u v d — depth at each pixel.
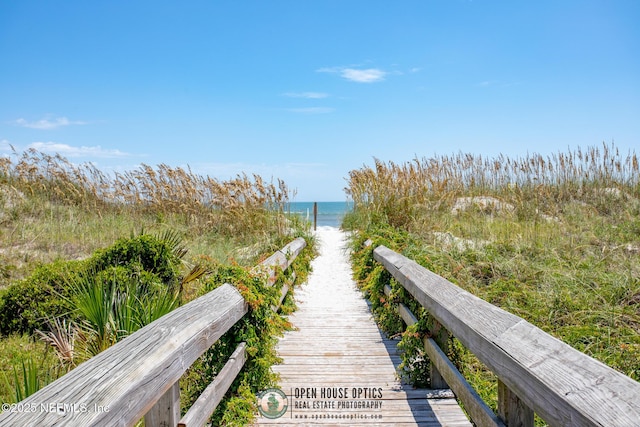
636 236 8.84
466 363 4.30
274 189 11.45
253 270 4.35
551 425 1.73
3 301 5.70
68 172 13.19
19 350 5.05
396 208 10.91
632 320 5.03
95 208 12.72
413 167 12.89
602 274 6.33
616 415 1.43
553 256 7.45
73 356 4.39
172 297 4.95
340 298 7.46
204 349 2.65
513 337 2.25
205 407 2.66
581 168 13.53
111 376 1.78
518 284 6.39
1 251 8.88
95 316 4.42
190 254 8.70
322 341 5.26
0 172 13.10
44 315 5.47
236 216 11.16
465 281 6.58
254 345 3.79
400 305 4.98
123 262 6.27
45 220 11.09
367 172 12.54
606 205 11.95
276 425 3.36
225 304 3.29
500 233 9.29
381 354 4.83
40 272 6.02
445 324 3.16
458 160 14.34
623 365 4.09
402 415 3.49
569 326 4.89
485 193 13.32
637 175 13.11
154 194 12.83
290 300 6.71
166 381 2.08
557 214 11.27
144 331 2.35
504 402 2.41
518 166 13.58
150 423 2.23
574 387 1.66
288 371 4.38
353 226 13.11
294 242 8.83
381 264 6.43
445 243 8.87
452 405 3.64
